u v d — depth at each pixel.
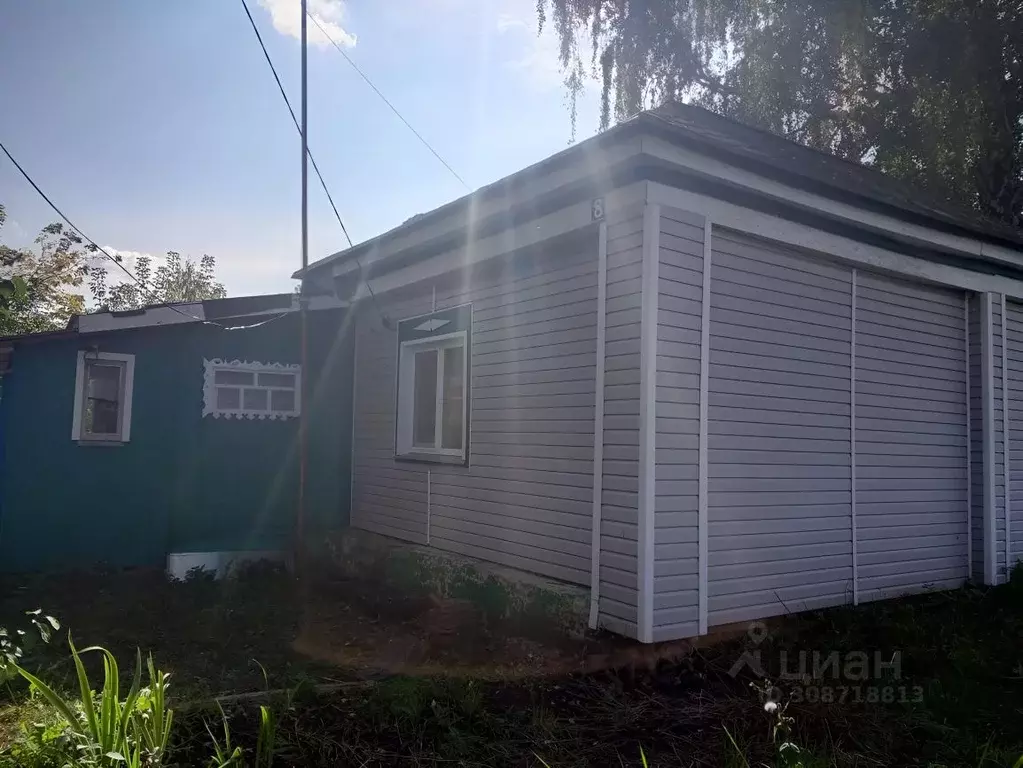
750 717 4.24
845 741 4.05
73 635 5.82
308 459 9.06
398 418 8.38
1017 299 7.82
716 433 5.48
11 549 7.83
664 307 5.12
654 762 3.75
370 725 3.95
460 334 7.39
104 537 8.17
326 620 6.54
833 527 6.25
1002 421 7.50
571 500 5.85
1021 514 7.72
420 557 7.25
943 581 7.10
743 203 5.57
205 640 5.80
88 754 3.12
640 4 17.33
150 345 8.39
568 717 4.29
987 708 4.48
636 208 5.23
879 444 6.66
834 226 6.12
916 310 7.05
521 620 5.91
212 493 8.53
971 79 14.15
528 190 5.89
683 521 5.15
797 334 6.07
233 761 3.33
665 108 6.70
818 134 17.11
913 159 15.92
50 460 8.01
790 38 16.30
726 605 5.46
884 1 14.88
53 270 18.11
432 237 7.09
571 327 5.96
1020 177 15.09
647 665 4.84
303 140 7.43
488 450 6.89
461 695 4.27
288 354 8.98
